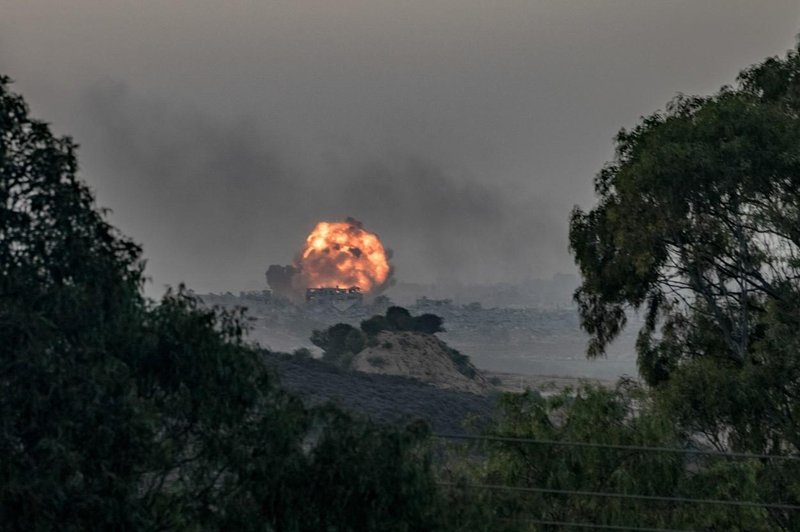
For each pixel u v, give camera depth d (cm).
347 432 8200
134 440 7569
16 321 7331
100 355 7625
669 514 11425
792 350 14050
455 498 8812
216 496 8038
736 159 14900
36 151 7706
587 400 12156
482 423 12694
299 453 8150
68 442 7319
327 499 8019
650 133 16325
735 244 15300
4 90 7800
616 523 11212
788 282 15312
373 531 8000
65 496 7169
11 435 7362
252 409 8319
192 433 8169
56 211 7731
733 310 15775
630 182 15638
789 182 15300
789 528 13362
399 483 8112
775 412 14312
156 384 8119
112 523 7400
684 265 15738
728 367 15288
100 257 7850
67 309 7588
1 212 7631
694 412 14462
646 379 16088
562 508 11331
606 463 11575
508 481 11331
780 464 13625
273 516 7994
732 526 11500
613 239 16162
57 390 7350
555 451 11581
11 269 7612
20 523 7062
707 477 11644
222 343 8206
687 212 15575
